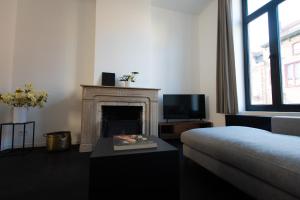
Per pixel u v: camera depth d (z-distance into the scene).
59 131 2.94
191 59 3.95
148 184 1.09
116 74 3.10
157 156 1.12
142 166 1.09
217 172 1.46
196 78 3.96
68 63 3.12
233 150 1.23
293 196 0.85
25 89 2.63
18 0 2.88
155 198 1.10
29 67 2.90
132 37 3.21
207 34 3.75
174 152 1.16
